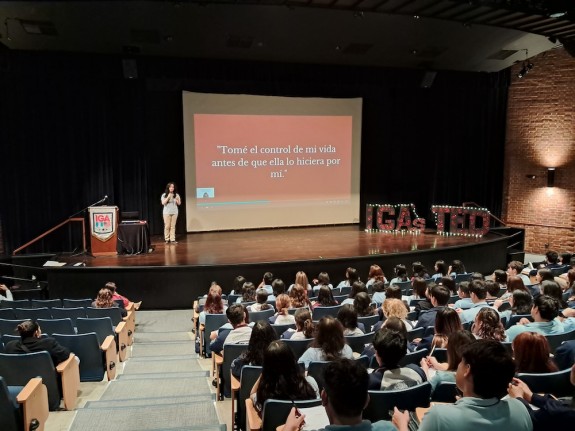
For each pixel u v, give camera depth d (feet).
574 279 22.59
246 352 11.86
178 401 14.80
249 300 21.65
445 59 43.86
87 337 16.26
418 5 30.94
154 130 42.55
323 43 38.86
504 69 47.39
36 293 32.60
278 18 34.32
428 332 15.29
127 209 41.60
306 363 11.75
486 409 6.35
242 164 44.01
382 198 49.32
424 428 6.48
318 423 8.14
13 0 29.01
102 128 39.83
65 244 39.73
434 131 49.03
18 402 10.86
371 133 48.32
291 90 44.73
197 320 22.99
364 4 30.73
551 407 7.12
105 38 35.40
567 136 44.04
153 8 31.78
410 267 35.53
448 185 49.57
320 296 20.07
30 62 36.86
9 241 37.99
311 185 46.19
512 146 47.67
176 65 40.19
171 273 31.14
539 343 10.11
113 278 30.83
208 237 41.73
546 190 45.73
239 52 39.70
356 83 45.11
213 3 29.73
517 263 25.77
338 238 41.16
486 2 29.40
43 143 38.47
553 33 37.01
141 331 26.58
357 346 14.44
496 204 49.26
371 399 8.92
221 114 43.09
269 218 45.32
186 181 42.83
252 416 9.51
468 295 18.79
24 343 13.78
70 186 39.50
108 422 13.00
